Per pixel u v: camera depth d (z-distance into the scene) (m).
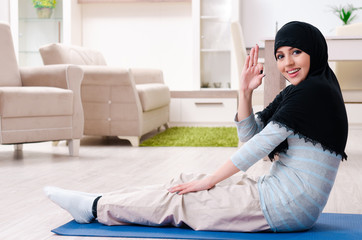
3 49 3.75
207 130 5.19
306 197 1.53
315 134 1.51
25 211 1.97
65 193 1.72
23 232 1.68
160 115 5.00
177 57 6.31
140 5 6.30
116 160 3.37
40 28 5.96
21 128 3.32
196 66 5.91
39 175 2.79
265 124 1.74
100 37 6.38
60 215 1.91
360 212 1.95
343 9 5.66
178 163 3.23
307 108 1.50
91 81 4.07
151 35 6.33
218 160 3.35
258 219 1.57
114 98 4.09
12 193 2.31
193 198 1.61
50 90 3.44
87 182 2.58
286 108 1.52
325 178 1.54
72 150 3.59
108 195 1.70
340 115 1.54
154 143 4.25
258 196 1.57
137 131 4.10
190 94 5.66
